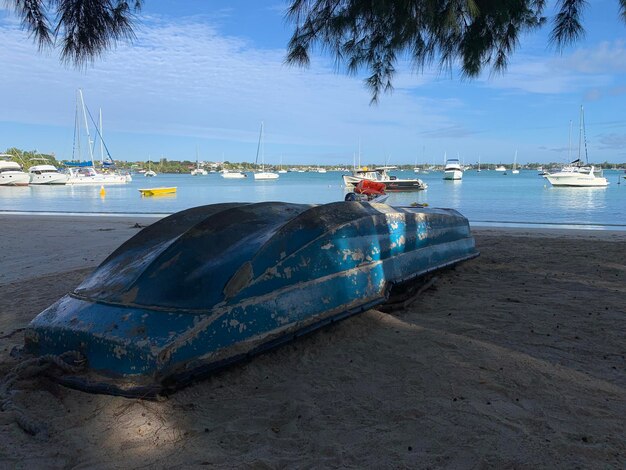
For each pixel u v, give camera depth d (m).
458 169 72.38
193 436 2.82
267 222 4.35
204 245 3.83
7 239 12.55
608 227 15.64
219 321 3.31
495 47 6.42
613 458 2.53
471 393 3.22
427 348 3.90
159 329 3.21
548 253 8.59
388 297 4.56
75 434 2.84
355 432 2.83
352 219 4.50
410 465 2.51
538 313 4.88
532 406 3.05
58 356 3.31
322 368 3.63
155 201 33.78
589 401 3.11
